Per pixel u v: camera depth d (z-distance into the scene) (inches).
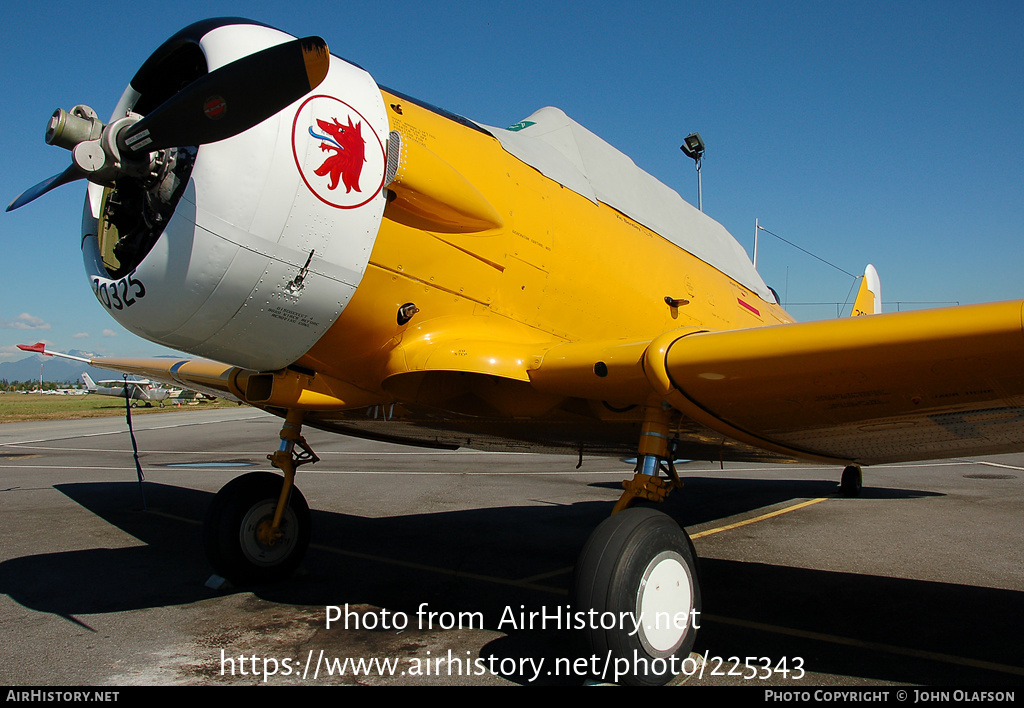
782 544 214.8
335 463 468.4
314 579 166.6
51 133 106.2
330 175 115.5
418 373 139.8
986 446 146.0
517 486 352.8
